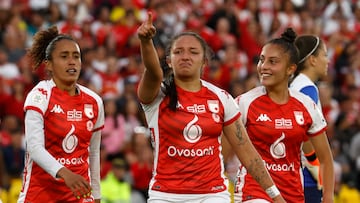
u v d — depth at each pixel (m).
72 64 18.08
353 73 48.94
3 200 30.81
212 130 17.27
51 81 18.20
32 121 17.58
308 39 21.12
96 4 46.94
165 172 17.23
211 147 17.33
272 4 51.91
